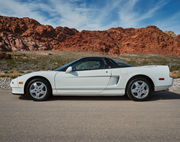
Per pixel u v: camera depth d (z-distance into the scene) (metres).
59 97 4.76
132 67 4.45
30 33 142.88
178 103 4.04
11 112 3.25
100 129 2.39
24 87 4.32
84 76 4.31
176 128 2.43
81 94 4.36
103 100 4.38
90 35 146.50
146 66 4.57
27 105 3.83
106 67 4.43
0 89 6.32
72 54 89.44
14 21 149.75
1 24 138.75
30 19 160.50
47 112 3.26
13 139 2.06
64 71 4.41
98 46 130.12
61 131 2.32
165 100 4.39
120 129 2.39
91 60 4.54
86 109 3.49
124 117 2.94
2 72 15.28
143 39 133.50
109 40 144.12
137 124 2.59
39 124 2.59
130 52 128.25
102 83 4.34
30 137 2.12
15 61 29.80
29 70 18.45
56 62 33.53
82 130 2.36
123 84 4.32
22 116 2.99
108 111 3.33
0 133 2.25
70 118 2.89
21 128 2.43
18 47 113.25
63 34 165.88
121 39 152.00
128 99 4.51
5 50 105.69
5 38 112.50
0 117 2.94
